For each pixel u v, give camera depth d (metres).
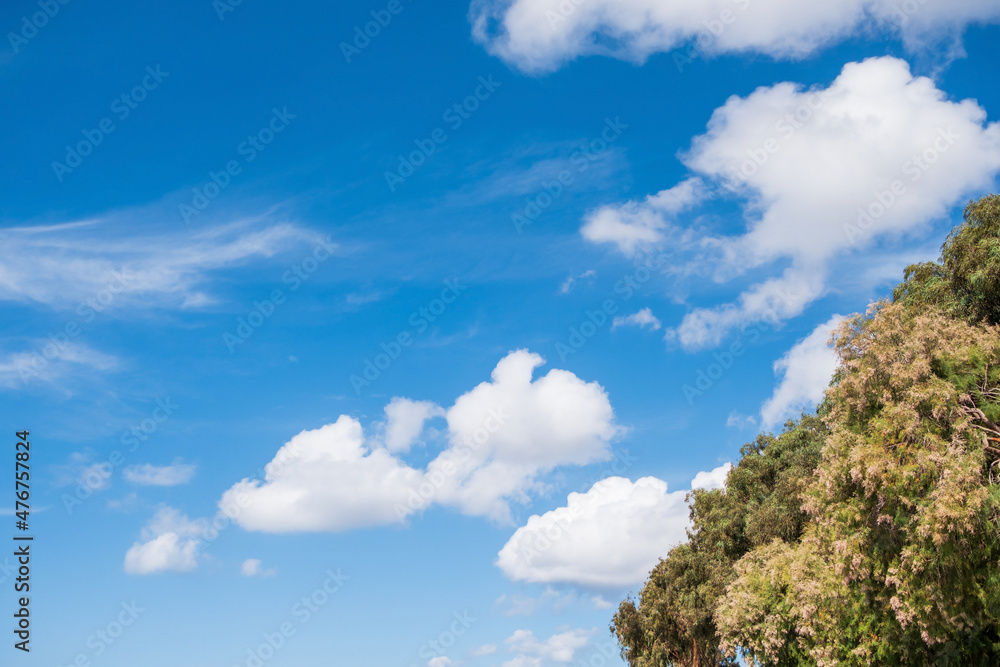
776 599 32.41
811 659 30.84
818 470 23.56
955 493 19.20
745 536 47.19
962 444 20.44
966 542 19.16
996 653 21.36
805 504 24.58
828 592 25.62
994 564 19.67
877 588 22.67
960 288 27.11
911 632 22.31
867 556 22.28
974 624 20.89
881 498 21.31
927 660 22.75
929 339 22.50
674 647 56.56
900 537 21.44
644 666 60.16
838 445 23.38
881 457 21.23
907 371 21.95
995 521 19.22
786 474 44.00
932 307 25.67
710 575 48.53
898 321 23.27
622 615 66.50
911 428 21.06
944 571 20.03
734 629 33.06
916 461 20.50
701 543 52.44
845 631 26.97
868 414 23.48
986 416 21.16
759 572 34.38
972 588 20.09
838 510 22.94
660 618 55.69
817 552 26.83
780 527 41.81
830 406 43.94
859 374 23.36
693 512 53.38
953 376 21.86
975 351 21.98
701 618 47.31
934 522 19.38
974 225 26.97
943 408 20.86
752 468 49.56
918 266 32.56
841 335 24.19
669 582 54.69
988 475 20.34
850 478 22.17
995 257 25.06
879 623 24.12
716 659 50.22
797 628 29.97
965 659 21.66
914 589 20.91
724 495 50.47
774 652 31.80
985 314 26.23
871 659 25.12
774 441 49.97
